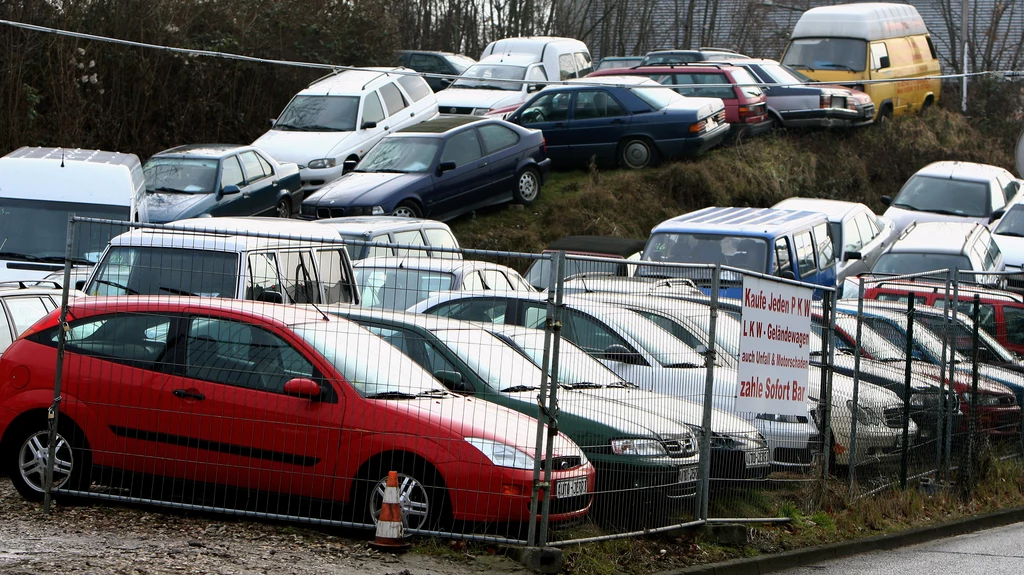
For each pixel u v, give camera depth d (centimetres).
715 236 2377
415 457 1059
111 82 3381
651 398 1198
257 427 1088
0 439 1145
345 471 1071
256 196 2914
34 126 3142
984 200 3375
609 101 3606
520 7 6444
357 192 2802
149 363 1120
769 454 1323
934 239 2747
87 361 1130
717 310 1201
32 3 3134
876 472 1502
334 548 1031
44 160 2162
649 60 4775
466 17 6419
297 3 4012
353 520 1069
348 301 1398
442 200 2970
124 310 1141
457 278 1750
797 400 1310
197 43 3691
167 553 967
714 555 1168
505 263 2936
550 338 1025
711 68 3916
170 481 1109
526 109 3669
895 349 1583
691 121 3534
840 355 1586
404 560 1010
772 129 4000
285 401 1084
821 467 1406
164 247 1364
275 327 1105
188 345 1118
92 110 3303
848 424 1467
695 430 1220
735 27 6938
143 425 1112
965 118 4928
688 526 1192
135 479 1117
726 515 1259
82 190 2144
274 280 1336
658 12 7012
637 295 1249
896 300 2234
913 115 4622
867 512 1409
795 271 2398
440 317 1239
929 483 1594
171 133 3569
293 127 3400
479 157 3088
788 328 1291
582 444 1153
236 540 1038
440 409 1082
